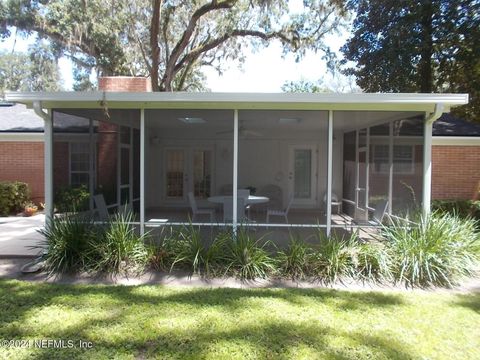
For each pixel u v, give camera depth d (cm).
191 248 605
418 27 1627
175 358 347
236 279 573
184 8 1827
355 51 1820
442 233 598
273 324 418
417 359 352
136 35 1864
